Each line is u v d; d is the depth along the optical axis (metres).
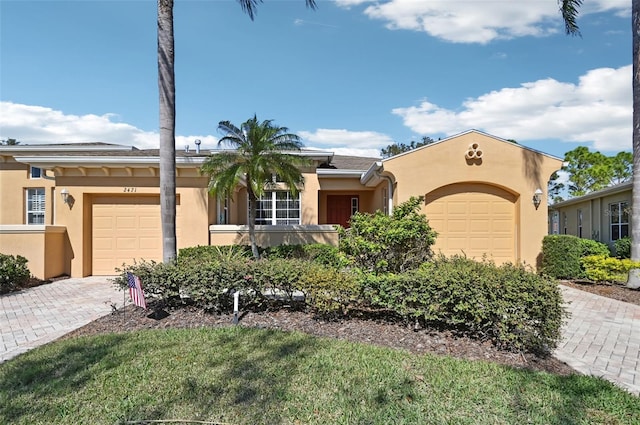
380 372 4.50
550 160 12.85
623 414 3.67
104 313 8.00
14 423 3.47
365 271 7.32
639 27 11.27
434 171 12.86
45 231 12.37
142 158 13.10
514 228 13.14
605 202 18.75
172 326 6.45
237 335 5.83
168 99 8.45
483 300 5.47
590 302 9.48
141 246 13.76
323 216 19.17
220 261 7.45
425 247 7.75
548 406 3.79
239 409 3.67
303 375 4.40
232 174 11.23
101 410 3.67
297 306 7.19
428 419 3.53
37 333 6.59
